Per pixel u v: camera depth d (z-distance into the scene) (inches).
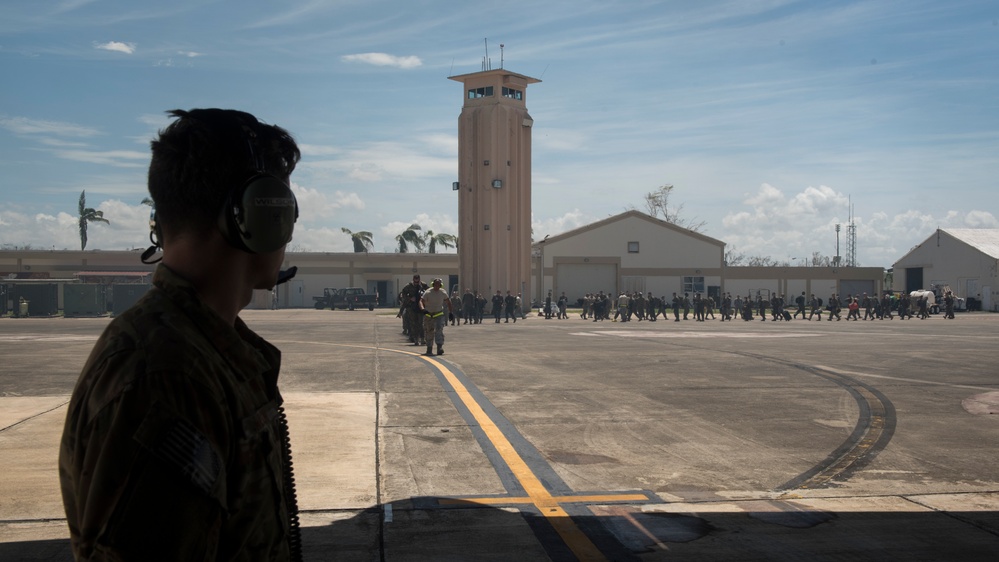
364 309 2475.4
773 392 471.8
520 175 2060.8
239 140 59.6
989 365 644.7
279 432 65.1
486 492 249.3
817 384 510.6
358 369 574.9
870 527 218.2
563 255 2657.5
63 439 51.9
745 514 229.8
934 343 921.5
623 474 273.9
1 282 1930.4
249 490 55.9
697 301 1877.5
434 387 476.1
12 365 599.5
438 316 710.5
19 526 211.3
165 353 50.8
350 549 196.9
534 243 2704.2
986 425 369.7
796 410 407.8
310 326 1326.3
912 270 2913.4
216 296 59.5
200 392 51.4
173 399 49.6
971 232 2721.5
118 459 47.6
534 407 408.2
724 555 196.1
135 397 48.6
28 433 326.6
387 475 266.8
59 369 569.6
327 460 286.0
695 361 662.5
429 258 2783.0
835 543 205.3
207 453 50.5
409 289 893.8
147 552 46.8
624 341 931.3
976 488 259.8
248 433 55.9
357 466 277.9
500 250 2011.6
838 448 318.0
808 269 2854.3
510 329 1257.4
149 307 54.6
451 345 844.6
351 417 370.9
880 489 257.9
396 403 413.4
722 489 256.5
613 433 343.9
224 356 56.8
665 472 277.3
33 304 1940.2
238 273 61.3
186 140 57.8
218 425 52.4
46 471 266.4
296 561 68.5
